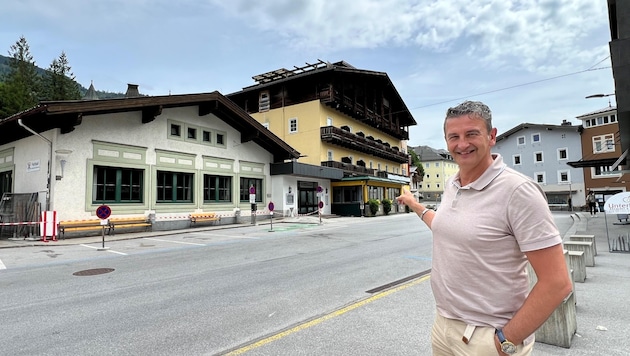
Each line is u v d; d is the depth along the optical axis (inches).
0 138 652.1
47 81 1614.2
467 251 63.8
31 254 402.3
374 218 1059.3
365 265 313.9
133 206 649.0
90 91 1493.6
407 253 380.2
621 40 319.9
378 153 1546.5
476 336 61.7
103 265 330.3
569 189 1651.1
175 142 733.3
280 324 169.0
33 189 583.5
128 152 647.8
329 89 1213.7
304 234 597.9
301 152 1235.9
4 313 193.8
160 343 149.6
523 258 61.5
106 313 191.5
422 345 140.6
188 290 237.1
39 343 153.1
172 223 707.4
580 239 332.5
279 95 1312.7
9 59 1542.8
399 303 196.5
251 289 236.8
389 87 1622.8
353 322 167.9
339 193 1211.9
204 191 800.3
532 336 62.3
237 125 874.1
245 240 522.9
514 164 1830.7
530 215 57.4
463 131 65.9
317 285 243.9
